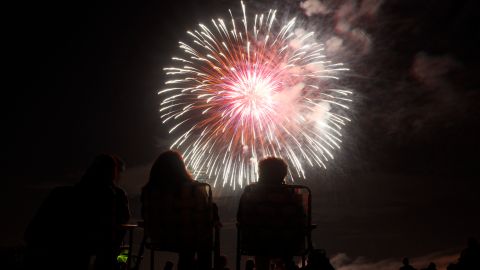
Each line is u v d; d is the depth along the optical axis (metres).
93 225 5.88
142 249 6.00
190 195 5.88
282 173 6.21
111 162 6.12
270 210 6.03
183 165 6.07
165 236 5.88
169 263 7.35
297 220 6.05
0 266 6.64
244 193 6.16
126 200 6.18
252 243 6.09
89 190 5.94
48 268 5.79
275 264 7.30
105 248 5.91
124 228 6.09
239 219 6.13
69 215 5.84
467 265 7.78
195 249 5.88
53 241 5.80
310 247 6.12
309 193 6.18
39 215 5.85
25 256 5.91
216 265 6.10
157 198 5.90
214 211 6.09
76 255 5.82
